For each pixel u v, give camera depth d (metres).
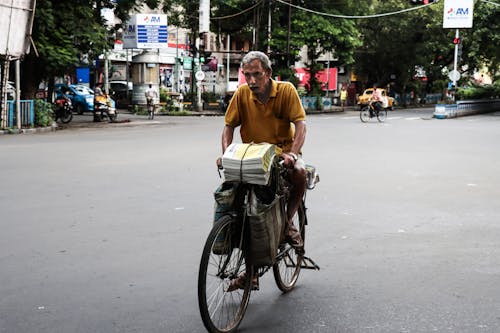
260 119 4.44
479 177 10.86
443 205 8.30
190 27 42.75
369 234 6.70
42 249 5.98
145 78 39.00
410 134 20.94
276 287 4.96
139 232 6.67
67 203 8.24
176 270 5.32
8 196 8.72
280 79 41.78
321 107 44.56
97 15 25.23
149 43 38.12
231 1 39.66
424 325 4.12
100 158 13.15
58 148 15.20
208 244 3.72
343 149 15.39
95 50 24.36
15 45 20.45
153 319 4.21
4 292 4.75
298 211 4.96
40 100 22.61
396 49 53.69
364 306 4.49
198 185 9.71
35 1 21.02
